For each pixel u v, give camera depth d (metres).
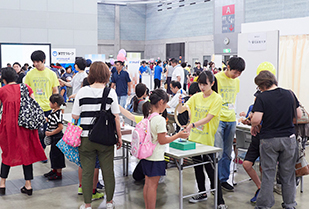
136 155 2.97
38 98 4.94
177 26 25.23
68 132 3.24
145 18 28.59
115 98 3.26
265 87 3.17
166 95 3.04
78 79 6.18
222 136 3.85
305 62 6.47
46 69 5.01
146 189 3.08
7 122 3.78
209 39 22.47
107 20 27.00
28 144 3.88
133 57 12.88
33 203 3.71
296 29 6.52
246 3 19.53
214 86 3.56
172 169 4.99
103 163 3.37
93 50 16.44
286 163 3.14
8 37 14.70
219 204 3.52
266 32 5.50
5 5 14.53
